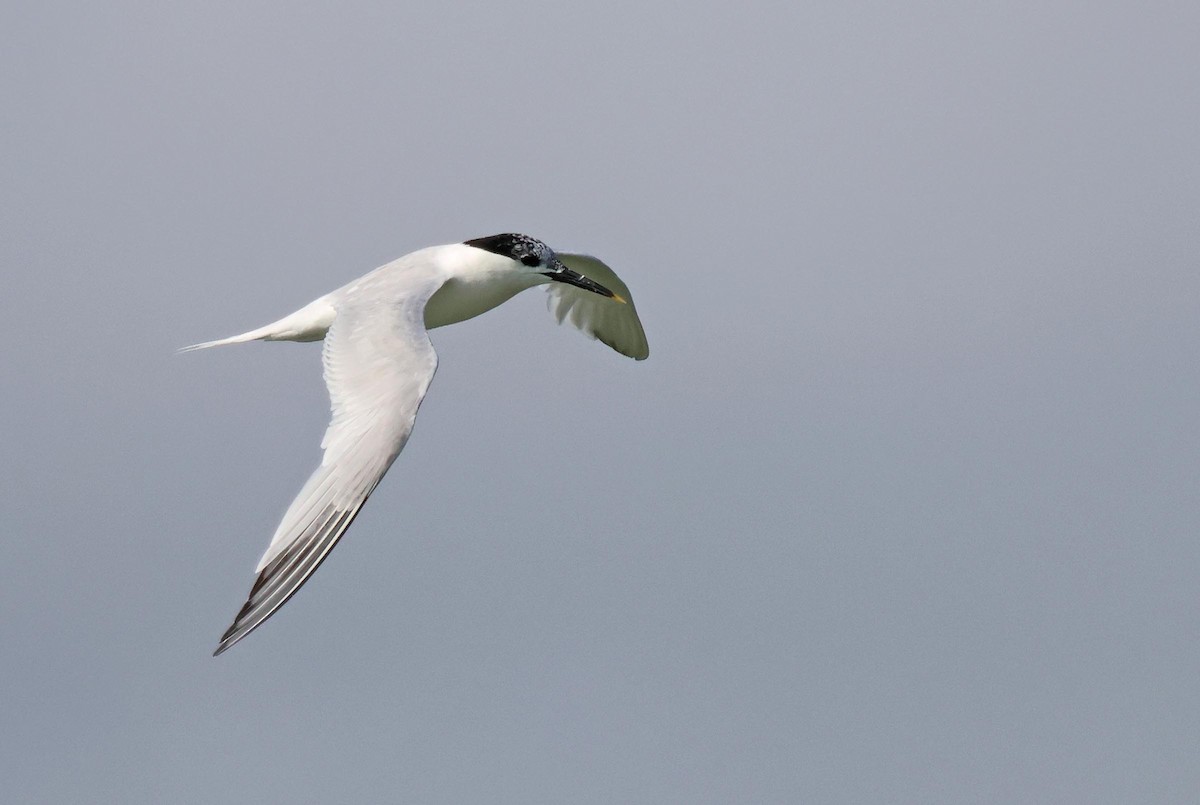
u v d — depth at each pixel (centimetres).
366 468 1150
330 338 1295
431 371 1215
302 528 1127
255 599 1089
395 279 1436
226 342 1458
